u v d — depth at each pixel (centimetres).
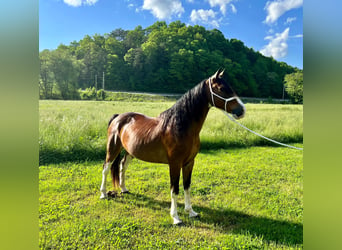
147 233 259
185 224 280
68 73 3869
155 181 418
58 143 552
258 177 446
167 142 279
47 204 321
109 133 358
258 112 1342
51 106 1683
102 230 262
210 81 275
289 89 4094
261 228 271
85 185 395
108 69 4631
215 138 711
